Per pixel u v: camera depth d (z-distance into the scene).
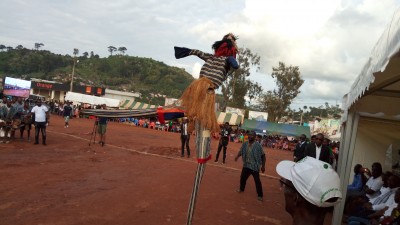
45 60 153.62
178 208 8.09
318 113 115.75
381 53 3.04
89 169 11.64
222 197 9.79
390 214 6.20
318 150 10.15
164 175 11.97
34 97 50.09
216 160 17.88
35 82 74.69
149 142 24.28
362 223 6.51
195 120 3.21
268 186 12.66
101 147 17.81
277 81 63.44
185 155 18.61
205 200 9.20
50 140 18.22
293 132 44.06
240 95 58.03
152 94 138.50
